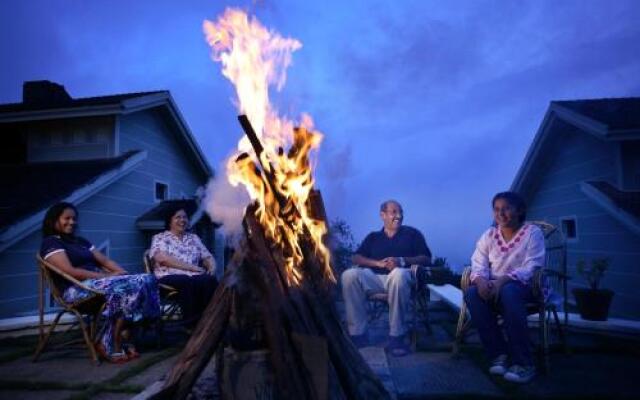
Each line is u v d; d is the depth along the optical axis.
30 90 11.29
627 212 6.31
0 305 6.45
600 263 4.92
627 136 6.65
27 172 9.19
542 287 3.49
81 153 9.76
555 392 2.90
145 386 3.18
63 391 3.19
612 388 2.97
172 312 4.89
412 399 2.80
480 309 3.49
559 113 8.12
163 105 11.04
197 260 5.23
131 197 9.98
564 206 9.15
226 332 2.45
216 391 2.51
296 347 2.25
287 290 2.40
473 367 3.53
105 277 4.07
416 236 4.63
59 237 4.31
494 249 3.71
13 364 3.88
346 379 2.35
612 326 4.50
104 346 3.93
